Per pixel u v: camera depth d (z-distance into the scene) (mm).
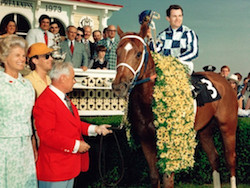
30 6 11609
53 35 6168
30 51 3191
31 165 2684
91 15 12820
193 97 3885
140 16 4168
